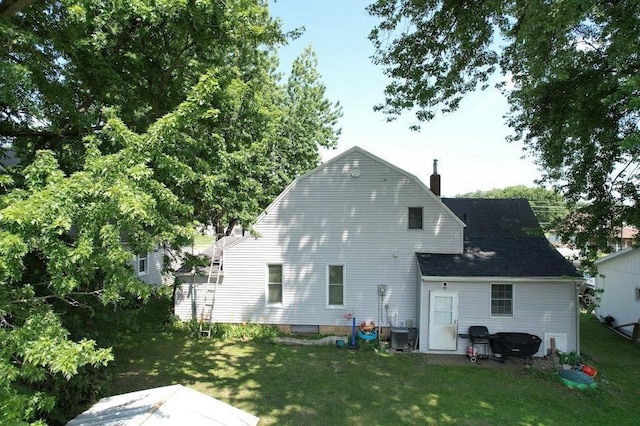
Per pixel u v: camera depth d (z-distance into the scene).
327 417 10.44
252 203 15.75
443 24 12.80
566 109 12.64
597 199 13.31
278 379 12.89
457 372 13.83
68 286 5.59
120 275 6.00
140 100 10.41
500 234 18.86
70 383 9.27
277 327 17.83
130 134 6.39
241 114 12.87
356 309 17.50
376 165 17.36
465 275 15.63
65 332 5.61
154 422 6.56
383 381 12.90
